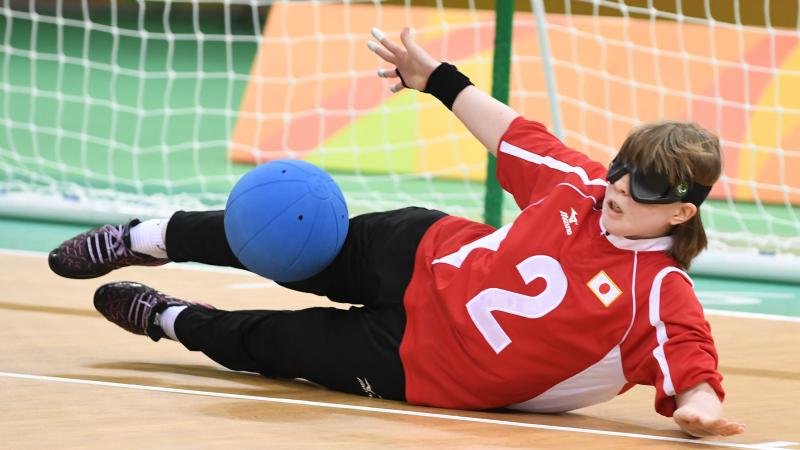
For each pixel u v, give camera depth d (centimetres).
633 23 2352
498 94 1496
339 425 779
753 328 1305
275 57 2570
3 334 1070
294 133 2466
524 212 834
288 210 844
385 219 881
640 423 855
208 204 2052
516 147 877
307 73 2544
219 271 1533
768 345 1209
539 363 801
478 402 830
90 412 787
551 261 801
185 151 2609
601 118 2272
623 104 2277
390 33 2500
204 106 3127
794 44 2247
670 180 765
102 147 2612
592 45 2348
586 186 827
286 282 884
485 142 902
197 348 930
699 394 756
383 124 2433
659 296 778
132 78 3453
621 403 930
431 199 2169
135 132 2800
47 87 3281
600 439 782
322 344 866
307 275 873
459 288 820
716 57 2275
